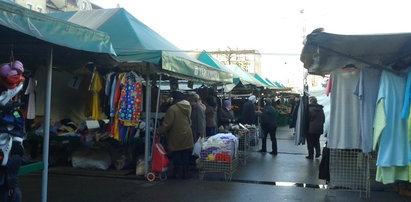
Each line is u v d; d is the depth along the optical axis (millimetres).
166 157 7398
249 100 12172
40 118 8086
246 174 8023
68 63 5504
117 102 6941
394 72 5352
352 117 5820
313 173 8219
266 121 11164
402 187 6285
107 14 8570
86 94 7691
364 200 5957
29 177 7379
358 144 5785
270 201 5914
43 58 5055
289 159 10211
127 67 7516
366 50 5504
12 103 3439
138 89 7043
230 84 13312
